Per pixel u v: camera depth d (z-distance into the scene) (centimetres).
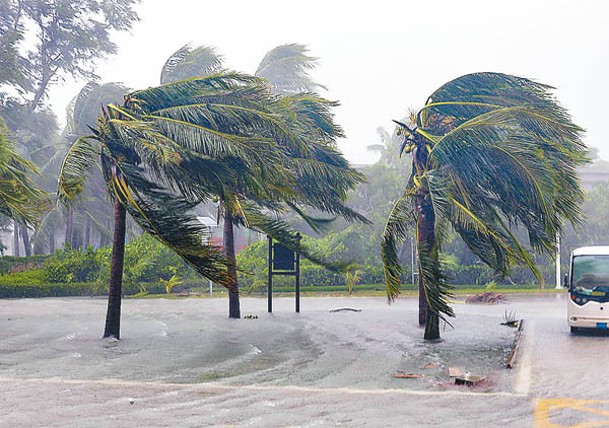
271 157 1380
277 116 1428
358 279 3158
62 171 1378
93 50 5181
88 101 3962
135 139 1358
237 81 1514
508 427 733
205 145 1359
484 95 1451
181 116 1420
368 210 3853
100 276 3109
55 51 5112
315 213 3625
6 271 3478
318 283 3359
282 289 3222
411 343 1420
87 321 1881
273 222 1529
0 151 1599
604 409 818
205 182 1427
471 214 1300
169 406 828
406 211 1414
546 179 1282
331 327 1708
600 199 3775
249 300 2720
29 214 1741
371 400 865
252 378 1017
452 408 822
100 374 1047
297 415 786
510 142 1291
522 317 2005
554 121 1309
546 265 3616
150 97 1466
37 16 4919
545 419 768
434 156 1352
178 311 2184
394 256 1379
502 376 1040
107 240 4597
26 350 1307
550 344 1406
